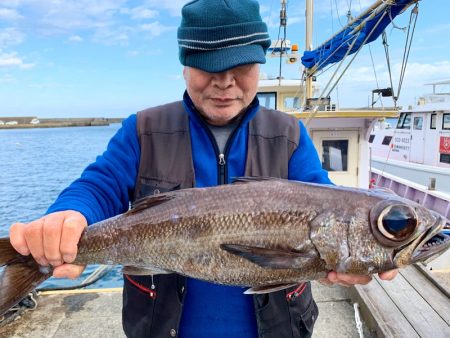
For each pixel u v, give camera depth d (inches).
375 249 22.2
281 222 23.1
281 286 23.1
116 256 24.4
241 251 22.8
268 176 27.7
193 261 23.7
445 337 45.2
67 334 52.2
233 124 28.4
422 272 60.1
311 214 23.0
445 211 113.8
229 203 23.8
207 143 28.1
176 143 28.1
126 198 28.0
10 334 52.3
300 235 22.9
